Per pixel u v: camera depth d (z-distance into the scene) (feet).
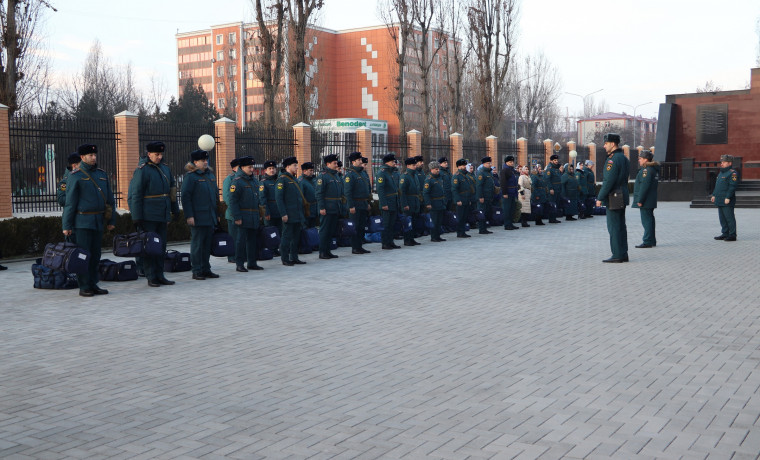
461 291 31.99
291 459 13.00
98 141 56.34
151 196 34.27
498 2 119.85
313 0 89.76
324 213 44.09
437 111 216.13
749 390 16.96
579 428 14.48
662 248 48.44
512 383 17.78
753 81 117.80
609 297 30.09
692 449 13.29
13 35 69.92
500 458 12.92
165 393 17.26
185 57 344.69
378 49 277.23
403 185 51.44
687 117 123.24
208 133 62.95
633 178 130.21
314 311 27.63
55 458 13.17
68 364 20.06
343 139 76.38
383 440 13.92
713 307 27.53
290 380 18.29
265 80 90.38
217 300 30.40
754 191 102.32
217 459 13.05
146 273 34.45
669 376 18.22
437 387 17.51
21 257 45.93
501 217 64.64
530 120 230.27
